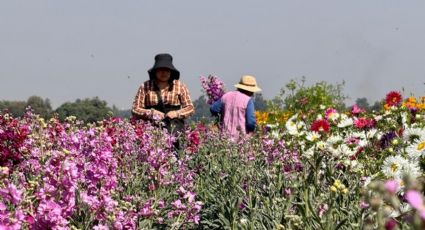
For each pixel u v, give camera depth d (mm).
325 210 4168
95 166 4215
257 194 5434
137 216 4527
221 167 7551
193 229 5715
